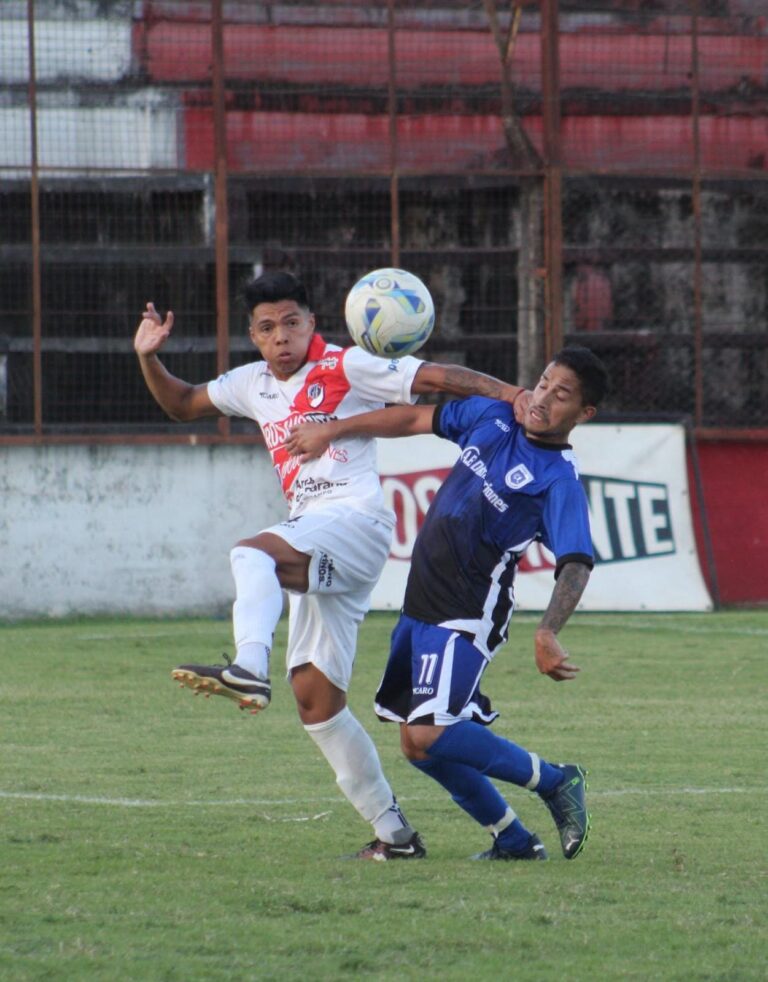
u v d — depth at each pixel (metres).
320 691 21.16
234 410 22.64
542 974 14.96
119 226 64.19
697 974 15.05
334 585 20.92
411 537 61.69
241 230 64.88
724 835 22.78
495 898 18.14
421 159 65.62
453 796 20.95
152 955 15.41
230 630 56.84
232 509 63.28
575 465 20.36
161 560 62.88
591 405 19.91
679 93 66.75
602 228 66.38
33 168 63.38
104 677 44.19
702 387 66.81
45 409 63.66
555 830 23.66
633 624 58.91
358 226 65.50
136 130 64.38
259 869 19.78
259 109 64.88
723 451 66.19
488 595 20.30
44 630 57.62
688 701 39.47
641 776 28.47
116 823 23.22
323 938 16.12
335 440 21.33
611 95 66.38
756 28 67.12
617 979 14.84
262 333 21.45
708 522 65.75
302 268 65.12
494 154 65.81
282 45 64.88
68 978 14.61
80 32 63.84
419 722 20.28
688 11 66.75
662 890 18.75
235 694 19.09
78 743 32.72
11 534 62.00
